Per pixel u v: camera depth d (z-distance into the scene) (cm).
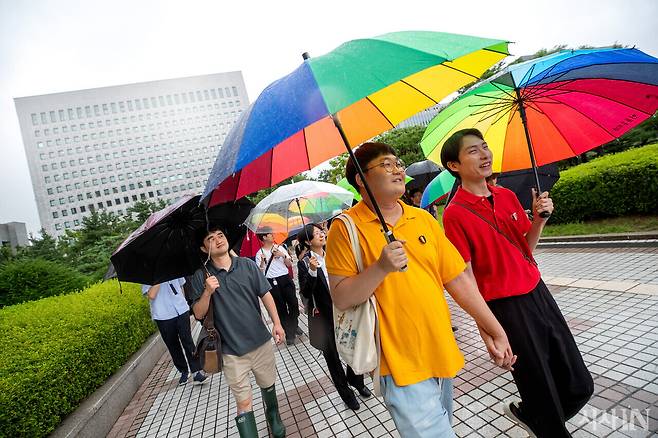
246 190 189
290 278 552
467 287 172
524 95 216
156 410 407
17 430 277
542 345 180
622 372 262
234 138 132
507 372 304
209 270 274
